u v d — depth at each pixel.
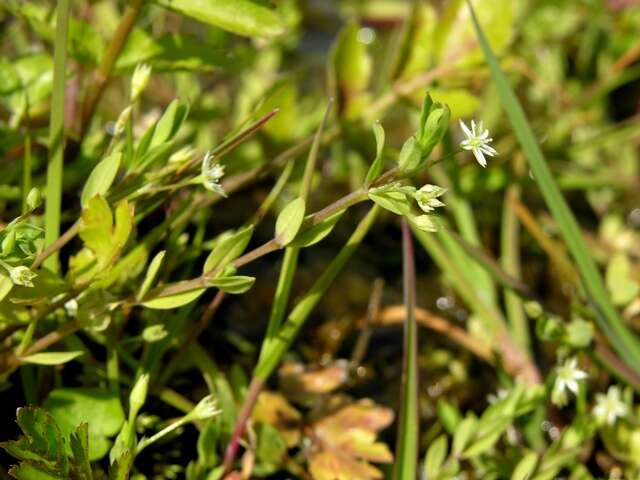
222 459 0.25
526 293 0.27
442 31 0.30
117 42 0.25
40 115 0.28
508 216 0.32
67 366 0.25
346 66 0.31
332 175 0.36
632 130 0.35
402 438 0.23
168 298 0.22
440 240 0.30
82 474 0.21
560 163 0.36
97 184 0.22
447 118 0.21
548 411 0.28
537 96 0.41
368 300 0.32
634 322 0.30
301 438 0.26
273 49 0.41
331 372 0.28
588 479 0.25
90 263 0.22
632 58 0.37
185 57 0.26
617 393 0.26
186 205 0.25
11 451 0.20
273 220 0.33
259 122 0.22
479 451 0.25
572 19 0.41
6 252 0.21
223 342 0.29
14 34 0.33
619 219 0.36
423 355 0.30
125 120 0.23
